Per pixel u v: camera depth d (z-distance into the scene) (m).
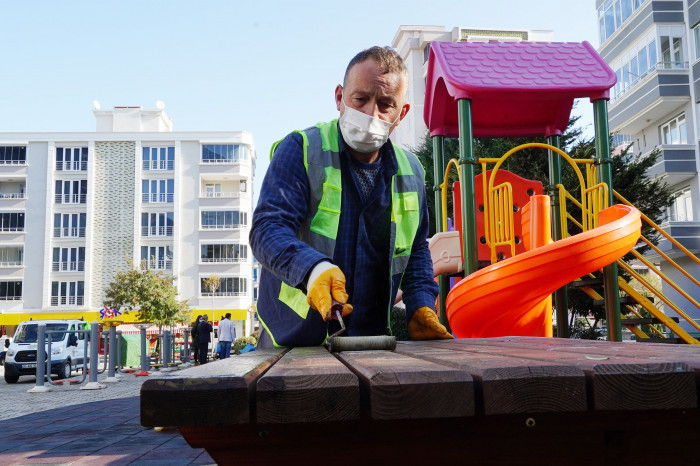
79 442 5.34
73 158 45.69
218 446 1.11
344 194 2.59
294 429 1.11
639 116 24.84
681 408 0.96
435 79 7.04
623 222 4.98
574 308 14.59
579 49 6.62
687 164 22.66
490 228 6.26
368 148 2.50
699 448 1.10
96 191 45.28
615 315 5.91
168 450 4.80
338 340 1.89
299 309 2.43
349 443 1.11
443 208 7.35
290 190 2.42
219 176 45.97
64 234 44.94
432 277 2.99
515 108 7.36
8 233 44.22
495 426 1.10
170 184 45.66
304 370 1.02
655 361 1.01
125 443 5.23
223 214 45.38
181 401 0.92
